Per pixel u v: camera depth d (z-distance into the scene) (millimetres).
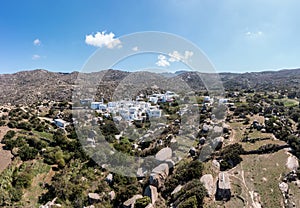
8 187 27438
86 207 23859
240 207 19812
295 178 24172
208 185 21766
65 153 34000
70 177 28766
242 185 22812
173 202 21203
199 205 19812
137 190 23703
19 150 33438
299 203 21391
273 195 21969
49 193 27094
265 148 29438
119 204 23703
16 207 25156
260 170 25469
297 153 28359
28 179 28625
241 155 28578
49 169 31656
